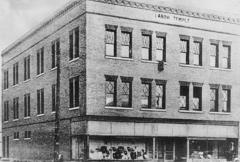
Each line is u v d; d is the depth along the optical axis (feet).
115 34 101.91
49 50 122.83
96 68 98.73
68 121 106.73
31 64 139.44
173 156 110.22
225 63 120.47
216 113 116.37
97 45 99.14
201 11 114.83
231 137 118.21
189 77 112.47
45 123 124.06
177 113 109.70
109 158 99.14
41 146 126.72
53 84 118.93
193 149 114.01
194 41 114.52
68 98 107.45
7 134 167.02
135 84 103.81
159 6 108.06
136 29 104.63
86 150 96.53
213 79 116.88
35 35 136.05
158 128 106.32
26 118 142.82
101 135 97.96
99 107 98.37
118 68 101.65
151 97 106.11
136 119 103.04
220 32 118.42
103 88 99.30
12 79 161.99
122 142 101.50
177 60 110.73
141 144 104.17
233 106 119.65
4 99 172.65
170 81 109.29
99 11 99.71
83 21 99.45
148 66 106.01
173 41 110.42
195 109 114.01
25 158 142.00
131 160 102.01
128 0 103.40
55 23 118.62
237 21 121.29
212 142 116.47
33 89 136.87
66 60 109.91
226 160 116.98
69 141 105.19
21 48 151.12
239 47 121.80
